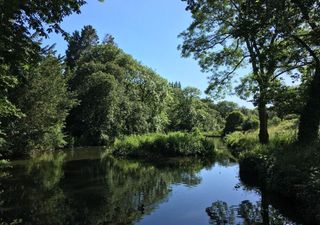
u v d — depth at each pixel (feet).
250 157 55.36
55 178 61.41
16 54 27.48
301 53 54.34
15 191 50.01
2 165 76.33
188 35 79.05
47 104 103.86
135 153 99.50
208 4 72.95
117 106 170.71
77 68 185.06
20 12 26.30
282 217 33.60
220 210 37.76
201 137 98.94
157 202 42.55
